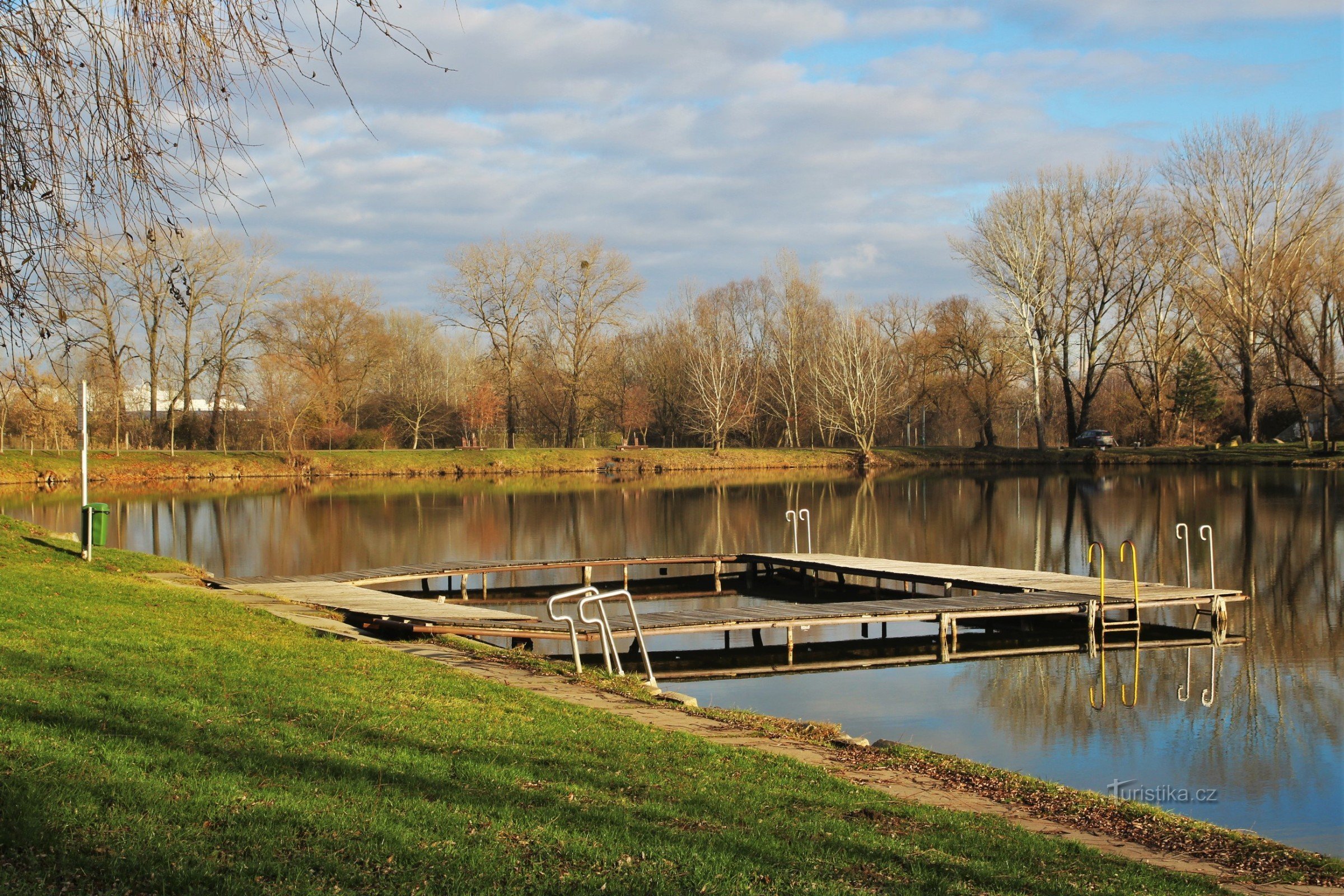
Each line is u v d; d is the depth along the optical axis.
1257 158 52.44
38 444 50.56
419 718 7.86
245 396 55.88
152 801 5.23
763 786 6.91
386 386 70.12
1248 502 38.47
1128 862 6.02
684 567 27.75
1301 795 9.82
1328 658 16.02
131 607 12.34
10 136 5.52
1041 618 19.39
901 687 14.29
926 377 67.56
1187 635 17.94
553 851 5.09
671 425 72.50
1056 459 60.19
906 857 5.56
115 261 6.05
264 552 28.86
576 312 63.19
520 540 31.98
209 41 5.39
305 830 5.07
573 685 10.62
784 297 70.25
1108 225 58.91
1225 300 54.06
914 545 30.41
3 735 6.07
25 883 4.15
